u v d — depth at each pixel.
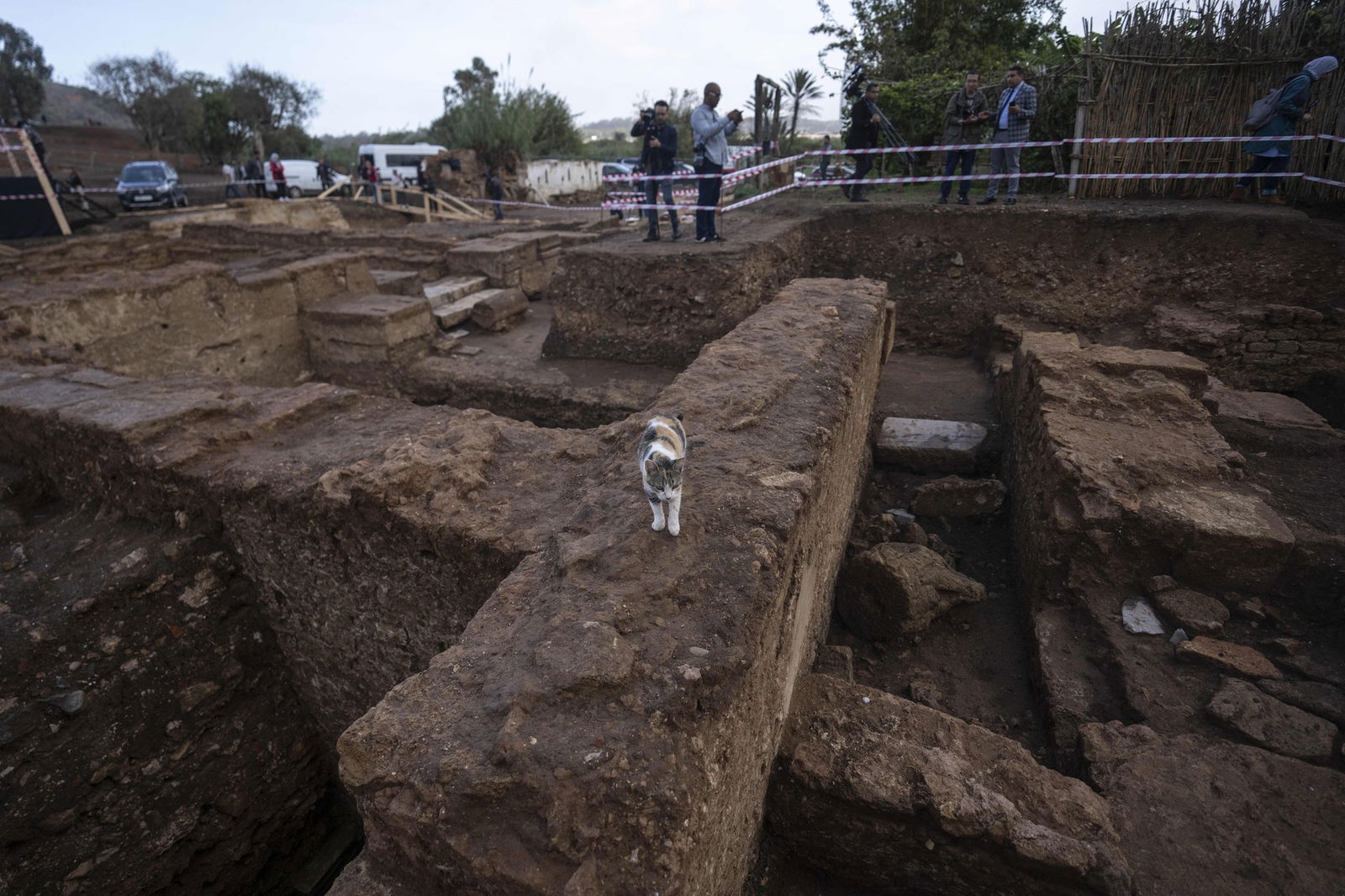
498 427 4.72
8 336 6.89
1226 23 9.30
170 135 40.19
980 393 8.64
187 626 4.53
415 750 2.21
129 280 8.45
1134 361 6.14
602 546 2.97
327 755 5.48
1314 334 7.80
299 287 9.98
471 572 3.69
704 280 8.35
